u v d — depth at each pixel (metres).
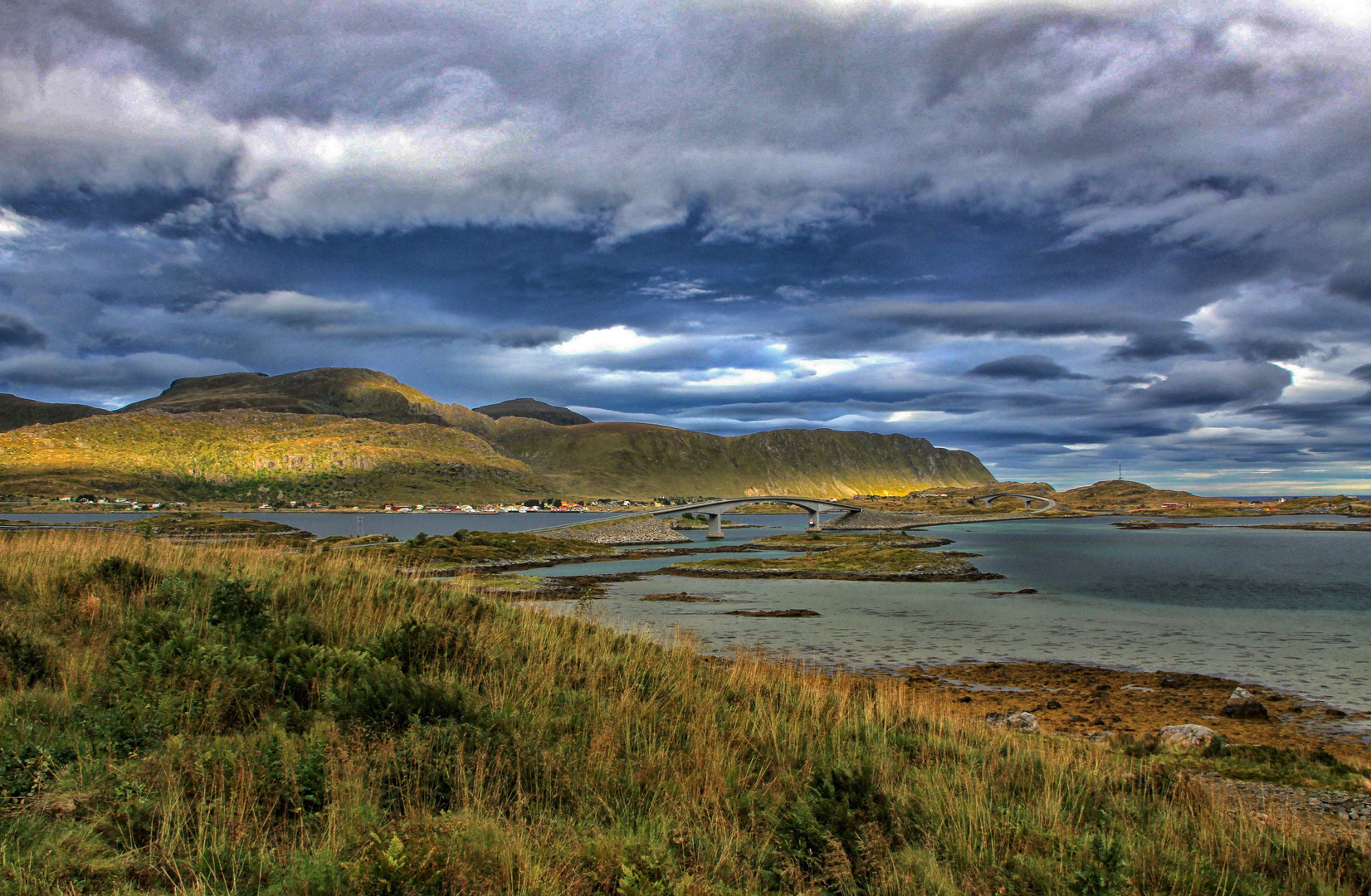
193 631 11.80
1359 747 19.69
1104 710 24.12
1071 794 10.45
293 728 9.08
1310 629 44.09
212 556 20.23
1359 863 8.34
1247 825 9.45
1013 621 47.25
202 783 7.14
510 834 6.93
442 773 8.21
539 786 8.41
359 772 7.69
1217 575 81.12
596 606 43.47
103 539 21.50
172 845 6.03
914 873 7.31
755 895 6.55
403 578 19.62
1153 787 11.28
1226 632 42.78
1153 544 149.75
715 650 35.56
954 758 11.81
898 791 9.51
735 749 10.55
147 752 7.79
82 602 13.15
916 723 14.09
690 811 8.23
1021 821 8.87
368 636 13.35
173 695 9.23
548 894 5.96
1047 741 15.59
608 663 14.59
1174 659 34.72
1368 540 164.25
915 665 33.03
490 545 98.31
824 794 8.92
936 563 85.00
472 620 16.31
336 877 5.77
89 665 10.28
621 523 161.75
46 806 6.51
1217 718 23.12
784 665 25.81
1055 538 179.12
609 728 10.22
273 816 7.04
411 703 9.83
